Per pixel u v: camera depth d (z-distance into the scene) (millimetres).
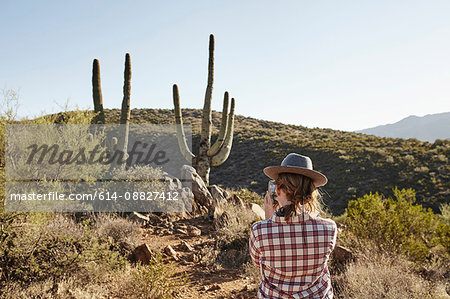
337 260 5777
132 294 4312
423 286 4664
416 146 38375
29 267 4367
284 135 50875
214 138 48344
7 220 4484
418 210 6902
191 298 4535
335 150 39062
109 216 7395
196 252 6609
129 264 5262
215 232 8180
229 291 4820
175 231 8188
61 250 4699
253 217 8711
